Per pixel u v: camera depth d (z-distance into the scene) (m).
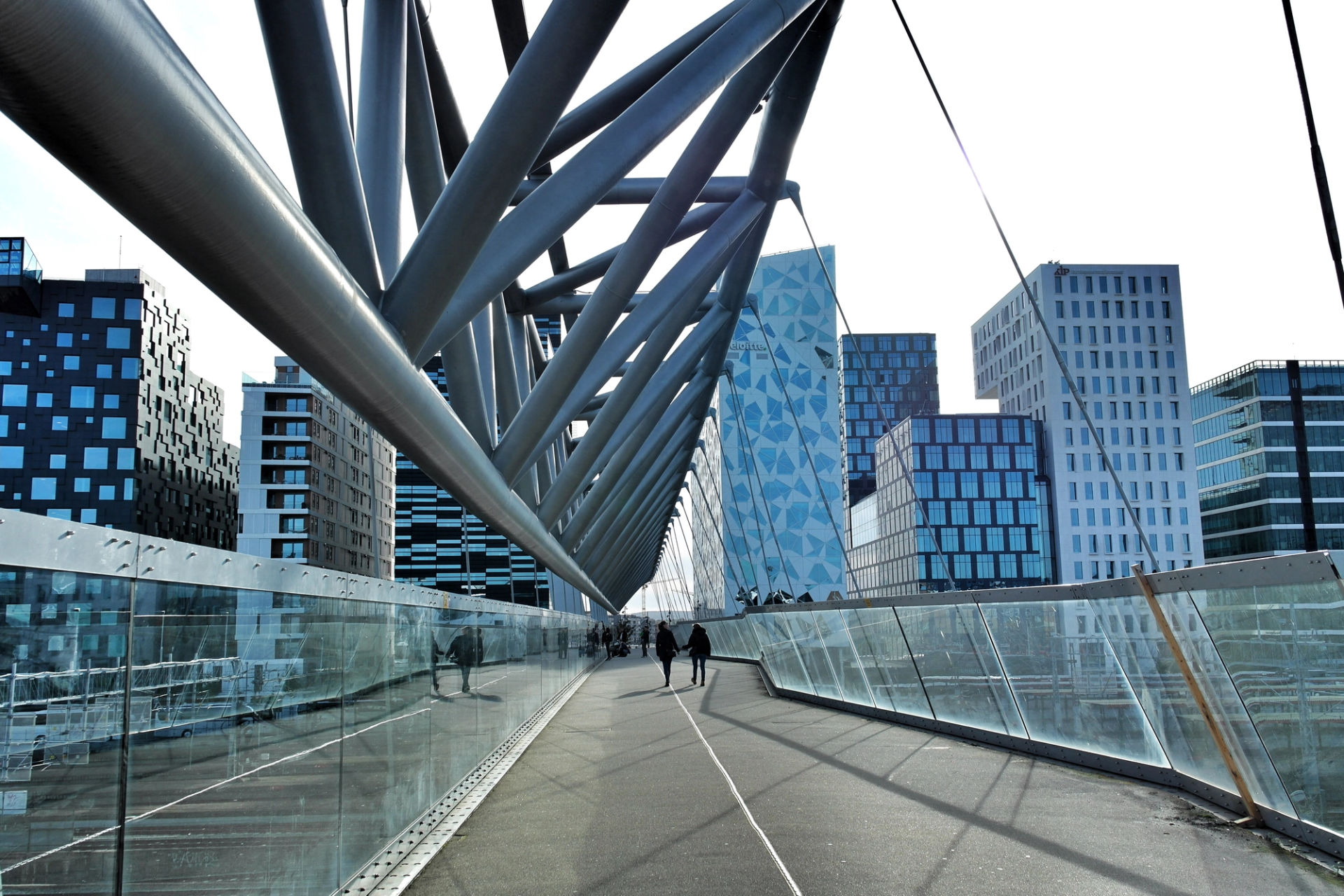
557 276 18.45
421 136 9.26
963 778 11.56
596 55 6.54
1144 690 11.06
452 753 10.62
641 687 29.11
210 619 4.93
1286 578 8.02
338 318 5.30
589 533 28.77
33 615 3.50
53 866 3.63
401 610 8.57
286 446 90.75
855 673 20.69
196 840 4.74
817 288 107.19
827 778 11.63
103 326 94.88
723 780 11.55
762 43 10.10
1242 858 7.55
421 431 8.26
